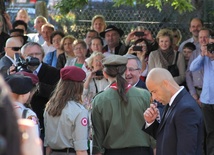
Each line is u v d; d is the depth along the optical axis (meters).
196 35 24.94
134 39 23.91
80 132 12.64
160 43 21.91
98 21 27.25
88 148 13.62
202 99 20.89
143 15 30.94
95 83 16.97
